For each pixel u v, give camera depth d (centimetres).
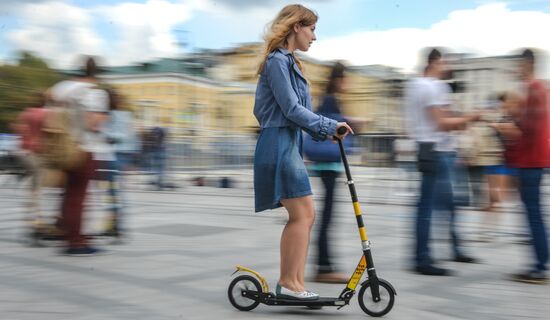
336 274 439
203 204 1012
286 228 352
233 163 1545
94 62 550
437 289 420
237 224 747
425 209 471
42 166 545
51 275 449
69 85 537
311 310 361
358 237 645
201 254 539
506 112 518
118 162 595
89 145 534
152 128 1394
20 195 1170
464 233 686
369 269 346
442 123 468
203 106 1922
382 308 346
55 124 527
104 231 599
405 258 532
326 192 438
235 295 359
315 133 337
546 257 445
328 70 441
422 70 483
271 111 346
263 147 346
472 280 450
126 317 339
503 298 396
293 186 342
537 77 451
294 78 346
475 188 878
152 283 423
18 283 422
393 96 1298
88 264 492
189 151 1572
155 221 775
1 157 1532
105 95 551
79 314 344
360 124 452
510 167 461
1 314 343
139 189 1368
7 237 638
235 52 1681
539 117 447
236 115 1628
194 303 371
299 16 351
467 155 684
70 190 536
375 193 1223
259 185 348
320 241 438
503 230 707
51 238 592
